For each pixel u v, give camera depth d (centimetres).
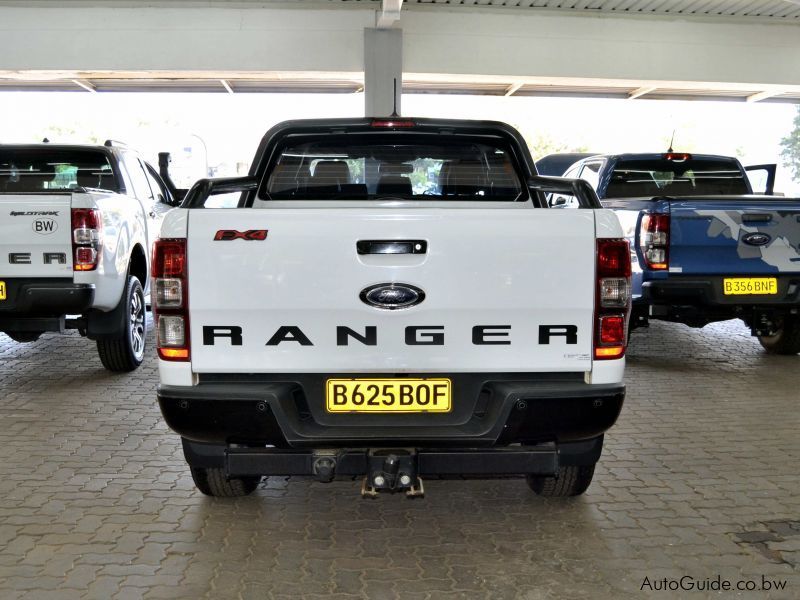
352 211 282
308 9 1425
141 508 369
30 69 1423
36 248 550
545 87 1644
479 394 293
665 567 307
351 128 395
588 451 318
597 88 1652
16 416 530
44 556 317
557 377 294
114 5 1413
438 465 288
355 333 286
